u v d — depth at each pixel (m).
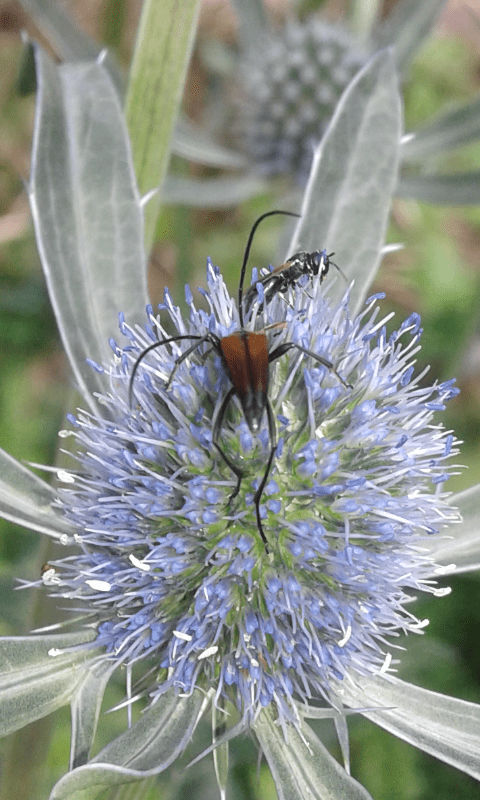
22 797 0.08
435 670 0.11
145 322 0.07
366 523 0.07
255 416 0.06
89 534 0.07
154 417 0.07
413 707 0.06
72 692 0.06
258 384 0.06
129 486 0.07
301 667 0.06
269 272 0.07
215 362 0.07
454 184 0.11
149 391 0.07
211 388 0.07
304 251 0.07
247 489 0.06
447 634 0.11
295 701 0.06
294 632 0.06
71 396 0.07
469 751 0.06
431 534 0.07
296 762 0.06
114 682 0.08
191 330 0.07
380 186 0.08
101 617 0.07
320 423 0.07
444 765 0.10
